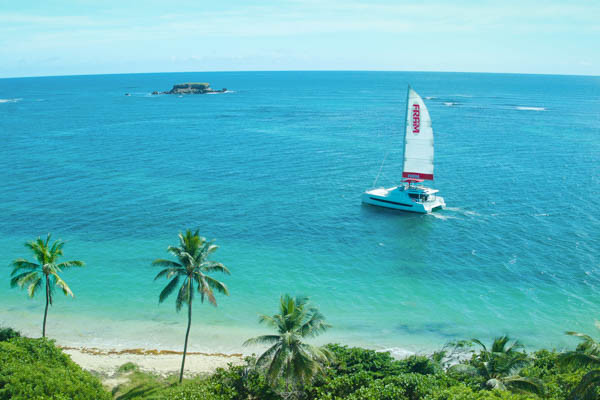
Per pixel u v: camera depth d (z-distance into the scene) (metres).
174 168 121.62
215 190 102.19
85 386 34.75
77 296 57.56
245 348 47.88
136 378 41.59
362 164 126.94
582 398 31.47
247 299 57.38
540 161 128.00
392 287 60.56
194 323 52.44
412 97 90.94
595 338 49.31
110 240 74.00
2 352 36.69
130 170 118.94
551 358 42.88
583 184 105.31
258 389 38.16
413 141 93.44
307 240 75.75
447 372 40.75
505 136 168.00
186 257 37.94
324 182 109.62
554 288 59.69
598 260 66.75
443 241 75.44
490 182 108.56
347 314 54.16
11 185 103.69
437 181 109.94
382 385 37.09
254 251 71.00
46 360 37.78
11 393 31.73
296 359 34.09
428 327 51.81
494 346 39.66
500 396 32.34
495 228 80.38
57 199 94.00
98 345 47.81
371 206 93.38
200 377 42.00
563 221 82.69
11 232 76.56
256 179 111.88
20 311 54.19
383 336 49.97
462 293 59.00
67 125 197.38
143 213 86.56
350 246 73.56
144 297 57.62
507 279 62.28
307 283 61.41
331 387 38.03
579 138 163.62
